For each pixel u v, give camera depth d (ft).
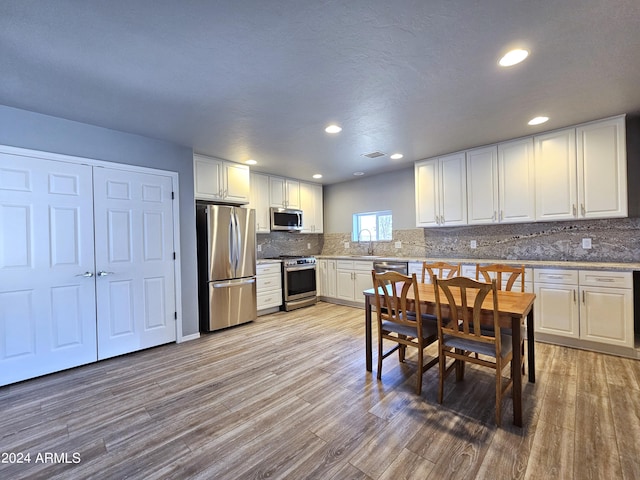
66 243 9.02
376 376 8.27
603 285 9.23
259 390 7.61
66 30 5.11
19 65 6.14
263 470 4.99
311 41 5.58
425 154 13.29
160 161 11.05
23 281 8.33
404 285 7.47
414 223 15.93
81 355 9.25
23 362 8.30
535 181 10.96
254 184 15.79
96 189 9.57
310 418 6.39
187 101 7.89
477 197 12.38
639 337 9.56
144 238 10.63
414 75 6.82
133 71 6.45
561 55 6.11
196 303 12.00
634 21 5.12
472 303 7.03
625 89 7.61
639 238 9.96
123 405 7.02
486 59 6.24
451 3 4.69
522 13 4.93
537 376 7.99
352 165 14.99
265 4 4.63
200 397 7.32
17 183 8.24
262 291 15.06
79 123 9.26
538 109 8.78
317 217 19.29
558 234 11.53
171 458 5.31
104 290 9.73
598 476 4.71
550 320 10.16
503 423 6.08
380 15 4.93
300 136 10.71
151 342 10.75
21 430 6.16
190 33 5.28
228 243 13.15
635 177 9.95
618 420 6.06
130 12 4.73
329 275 17.65
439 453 5.29
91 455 5.41
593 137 9.80
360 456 5.27
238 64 6.26
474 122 9.70
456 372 7.94
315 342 11.10
